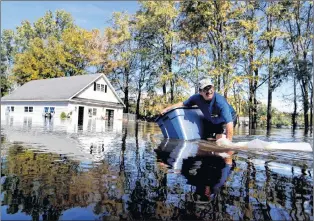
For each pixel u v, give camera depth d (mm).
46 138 5973
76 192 1965
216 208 1702
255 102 21719
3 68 45750
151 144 5164
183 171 2707
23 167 2805
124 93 35875
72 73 37531
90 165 2969
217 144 5203
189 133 6227
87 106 25594
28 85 30344
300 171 2766
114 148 4523
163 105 25375
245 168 2893
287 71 20141
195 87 24250
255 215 1605
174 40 25422
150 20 25891
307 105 20266
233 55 21219
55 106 24688
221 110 5629
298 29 21219
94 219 1520
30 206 1694
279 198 1899
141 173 2598
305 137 8680
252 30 21062
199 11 22062
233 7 21938
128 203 1763
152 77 28109
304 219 1555
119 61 33438
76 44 36031
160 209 1669
